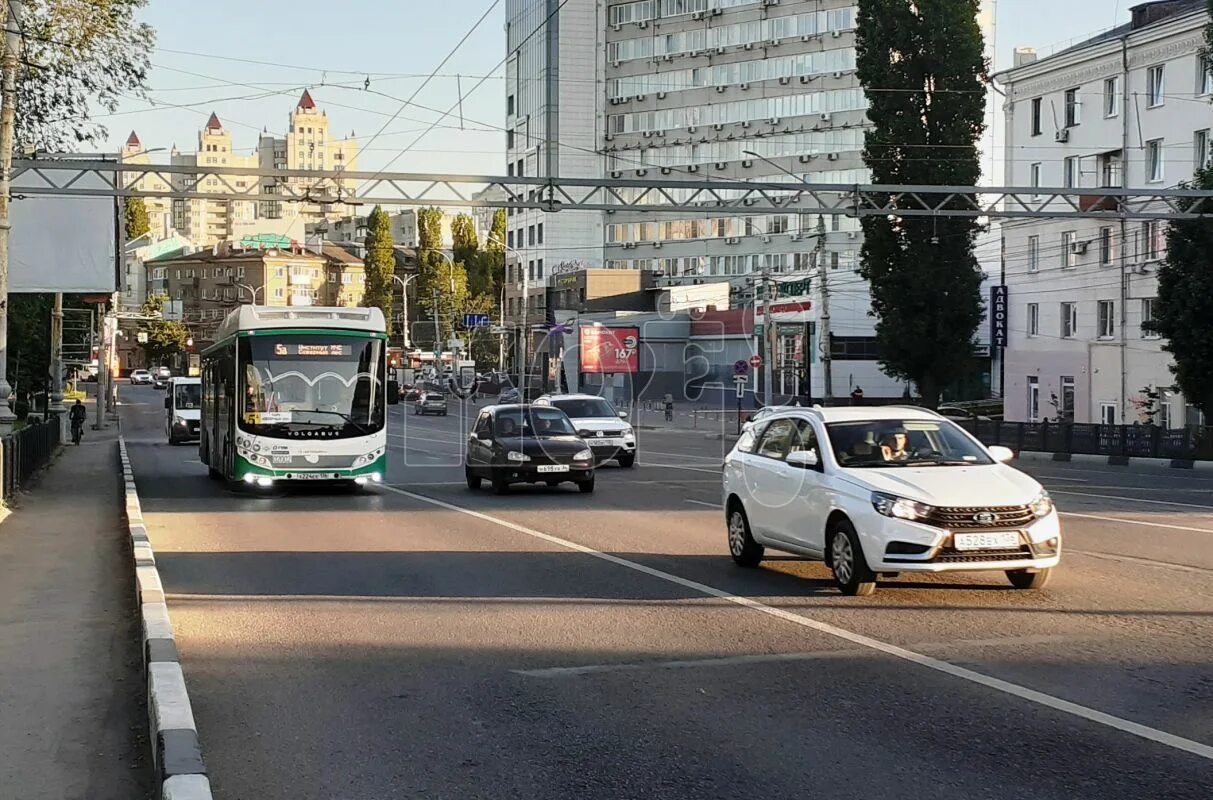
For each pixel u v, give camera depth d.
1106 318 47.09
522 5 99.88
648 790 5.60
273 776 5.89
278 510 20.08
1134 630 9.03
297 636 9.32
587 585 11.66
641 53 92.69
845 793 5.48
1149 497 21.42
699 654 8.48
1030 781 5.60
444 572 12.68
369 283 112.56
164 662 7.23
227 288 126.38
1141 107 45.03
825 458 11.20
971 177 43.09
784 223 86.75
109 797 5.72
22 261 31.92
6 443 20.94
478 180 27.95
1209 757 5.92
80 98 29.41
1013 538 10.15
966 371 44.69
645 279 85.12
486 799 5.52
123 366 149.12
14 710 7.29
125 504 20.72
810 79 85.50
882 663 8.09
